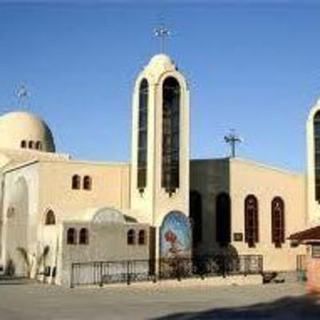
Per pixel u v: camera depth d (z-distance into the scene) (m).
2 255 46.19
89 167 43.72
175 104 42.75
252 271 43.28
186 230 41.62
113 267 38.69
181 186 42.06
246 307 27.02
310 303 28.58
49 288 34.91
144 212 41.47
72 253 37.66
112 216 39.19
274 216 49.22
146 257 39.81
